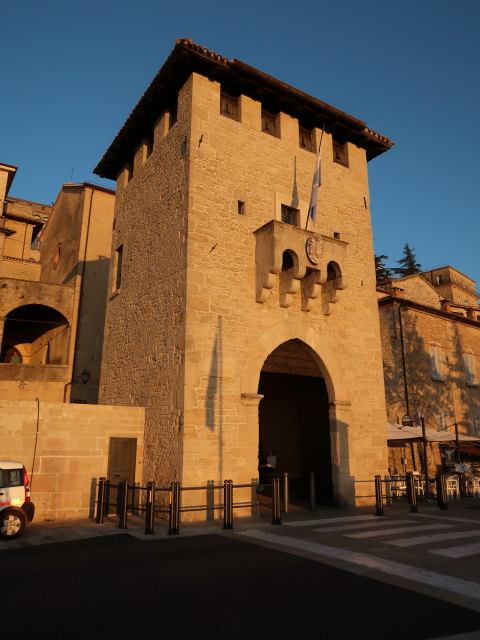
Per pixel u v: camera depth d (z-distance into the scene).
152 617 4.52
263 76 12.97
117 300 15.40
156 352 12.18
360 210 15.43
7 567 6.34
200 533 8.71
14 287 18.91
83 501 11.16
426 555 6.75
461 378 22.95
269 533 8.62
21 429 10.81
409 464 18.94
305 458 15.11
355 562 6.39
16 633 4.14
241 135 13.11
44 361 21.73
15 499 8.62
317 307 13.37
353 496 12.73
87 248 20.50
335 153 15.62
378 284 23.75
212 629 4.25
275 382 18.52
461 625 4.37
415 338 21.14
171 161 13.12
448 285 38.03
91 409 11.66
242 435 11.14
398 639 4.07
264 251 12.11
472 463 20.83
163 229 12.91
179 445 10.49
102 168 17.58
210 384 10.98
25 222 24.94
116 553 7.11
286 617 4.54
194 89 12.52
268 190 13.26
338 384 13.23
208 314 11.34
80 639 4.03
